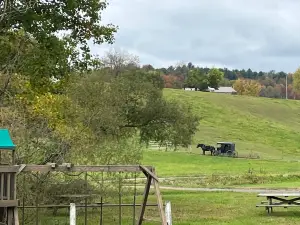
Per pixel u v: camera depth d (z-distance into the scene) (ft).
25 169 46.01
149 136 108.37
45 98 69.87
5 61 71.61
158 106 105.81
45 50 75.46
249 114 371.97
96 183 79.05
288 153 275.39
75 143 69.41
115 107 91.71
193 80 551.18
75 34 84.07
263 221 69.10
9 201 43.98
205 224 66.44
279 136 321.93
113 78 102.83
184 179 140.67
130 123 106.52
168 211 44.98
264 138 313.73
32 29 76.43
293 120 392.68
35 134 64.28
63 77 81.30
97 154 77.82
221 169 176.04
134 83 105.91
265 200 94.07
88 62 85.25
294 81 589.73
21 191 59.98
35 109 67.05
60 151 65.67
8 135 46.57
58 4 80.43
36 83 73.82
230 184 130.82
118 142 83.97
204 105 371.35
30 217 61.93
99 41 86.12
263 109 404.98
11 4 73.61
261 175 143.23
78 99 83.25
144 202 50.72
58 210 73.61
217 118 347.97
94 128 81.05
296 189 112.06
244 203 90.17
